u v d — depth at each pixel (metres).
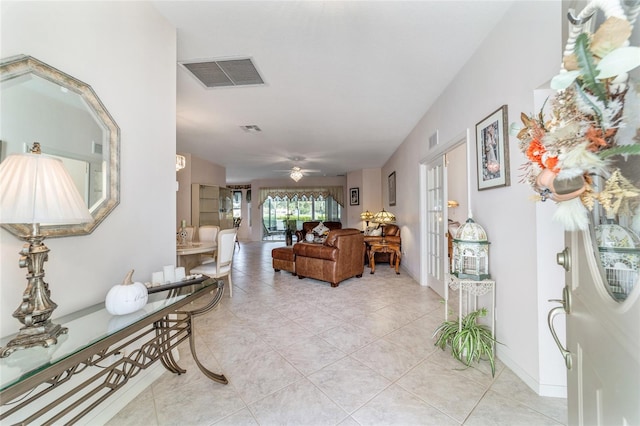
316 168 8.09
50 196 0.98
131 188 1.63
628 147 0.65
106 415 1.44
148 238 1.76
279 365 1.94
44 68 1.15
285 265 4.87
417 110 3.55
